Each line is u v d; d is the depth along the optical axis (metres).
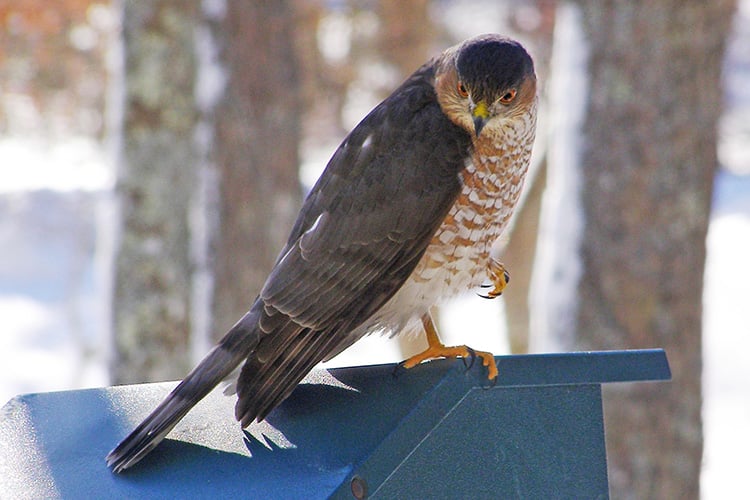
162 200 13.93
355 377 6.90
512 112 7.08
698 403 11.72
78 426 7.12
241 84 13.34
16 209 29.27
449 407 6.35
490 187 7.09
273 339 6.53
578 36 11.54
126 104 13.87
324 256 6.86
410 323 7.25
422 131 7.04
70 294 23.72
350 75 19.94
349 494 5.94
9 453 6.94
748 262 31.58
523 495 6.79
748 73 39.00
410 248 6.92
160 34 13.77
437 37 21.30
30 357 23.80
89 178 26.78
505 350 21.14
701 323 11.73
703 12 11.41
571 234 11.53
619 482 11.51
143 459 6.54
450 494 6.57
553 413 6.90
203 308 13.45
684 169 11.45
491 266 7.73
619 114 11.36
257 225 13.47
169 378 14.05
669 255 11.44
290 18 13.77
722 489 18.38
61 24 18.44
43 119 21.22
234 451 6.47
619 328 11.38
